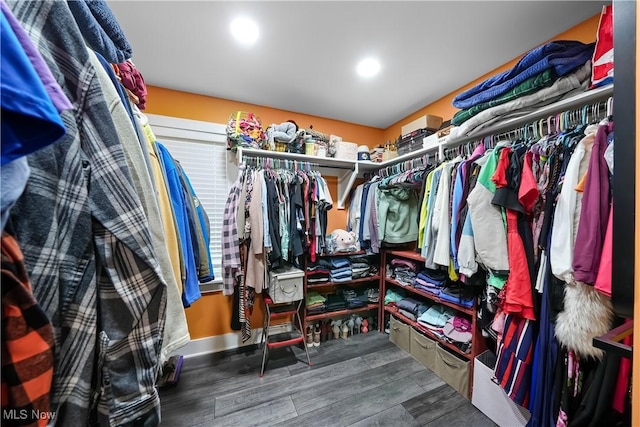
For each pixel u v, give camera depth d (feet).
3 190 0.94
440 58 5.32
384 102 7.41
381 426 4.42
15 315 1.01
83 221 1.29
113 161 1.42
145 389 1.45
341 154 7.77
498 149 4.20
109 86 1.68
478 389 4.77
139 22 4.25
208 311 7.10
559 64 3.51
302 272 6.64
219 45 4.87
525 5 3.98
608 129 2.93
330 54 5.16
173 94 6.66
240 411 4.80
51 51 1.24
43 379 1.08
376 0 3.84
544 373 3.45
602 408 2.77
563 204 3.12
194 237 4.17
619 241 1.35
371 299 8.09
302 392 5.30
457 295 5.43
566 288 3.10
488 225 3.98
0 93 0.89
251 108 7.52
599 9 4.05
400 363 6.35
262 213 5.97
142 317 1.45
